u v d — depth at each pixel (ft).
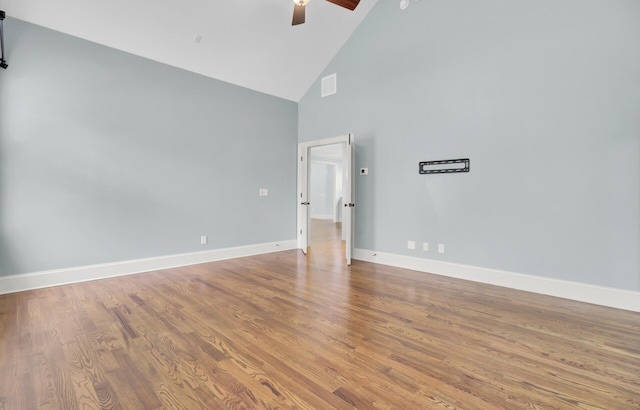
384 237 15.03
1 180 10.28
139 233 13.30
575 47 9.93
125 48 12.68
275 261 15.76
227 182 16.19
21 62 10.58
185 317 8.63
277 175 18.49
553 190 10.43
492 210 11.73
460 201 12.55
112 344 7.09
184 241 14.70
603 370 6.08
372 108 15.31
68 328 7.89
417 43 13.61
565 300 10.02
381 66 14.90
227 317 8.64
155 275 12.94
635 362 6.36
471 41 12.07
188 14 12.18
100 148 12.21
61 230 11.43
